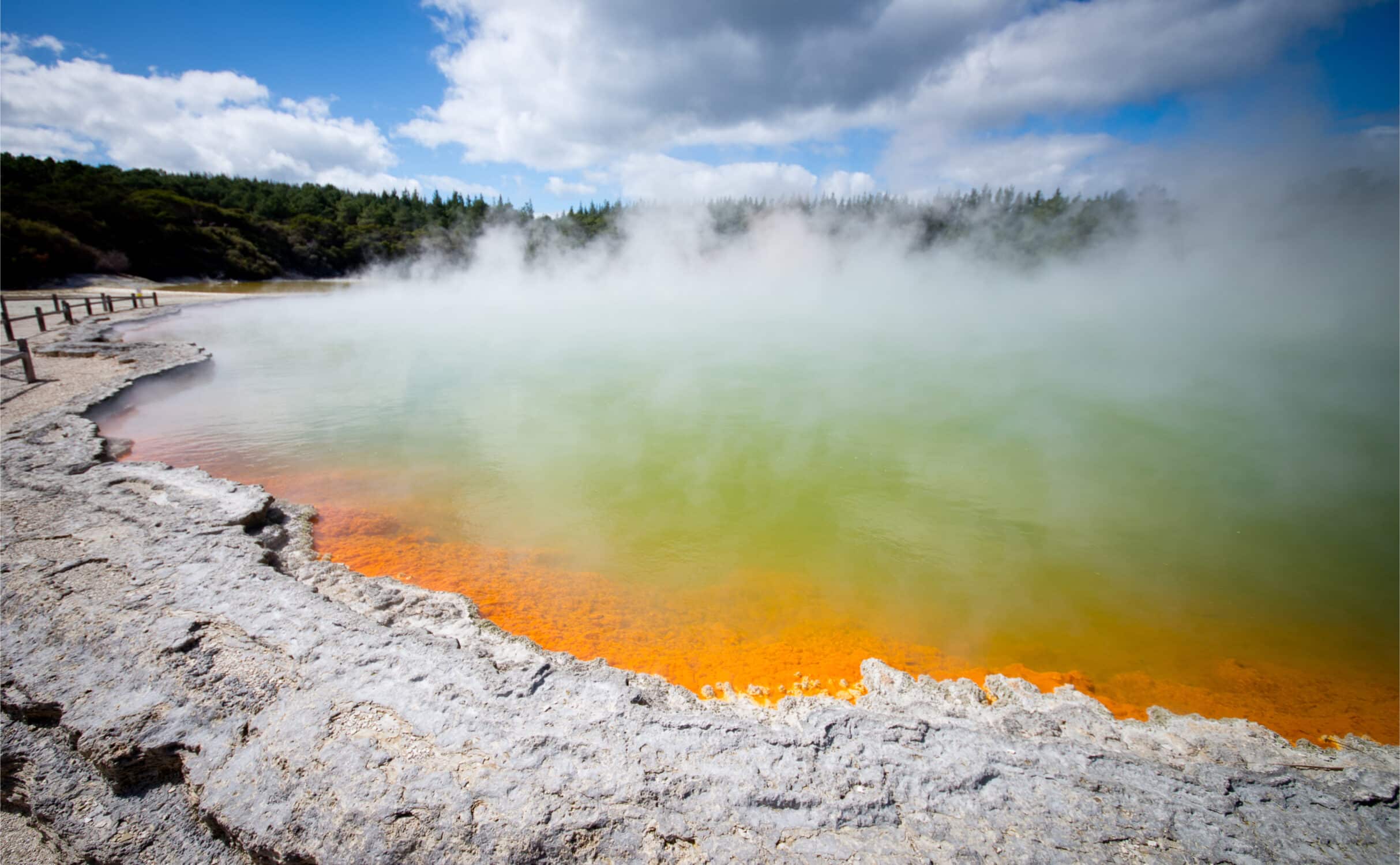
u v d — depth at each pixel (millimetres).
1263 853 2008
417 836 1876
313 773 2080
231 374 9641
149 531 3707
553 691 2502
